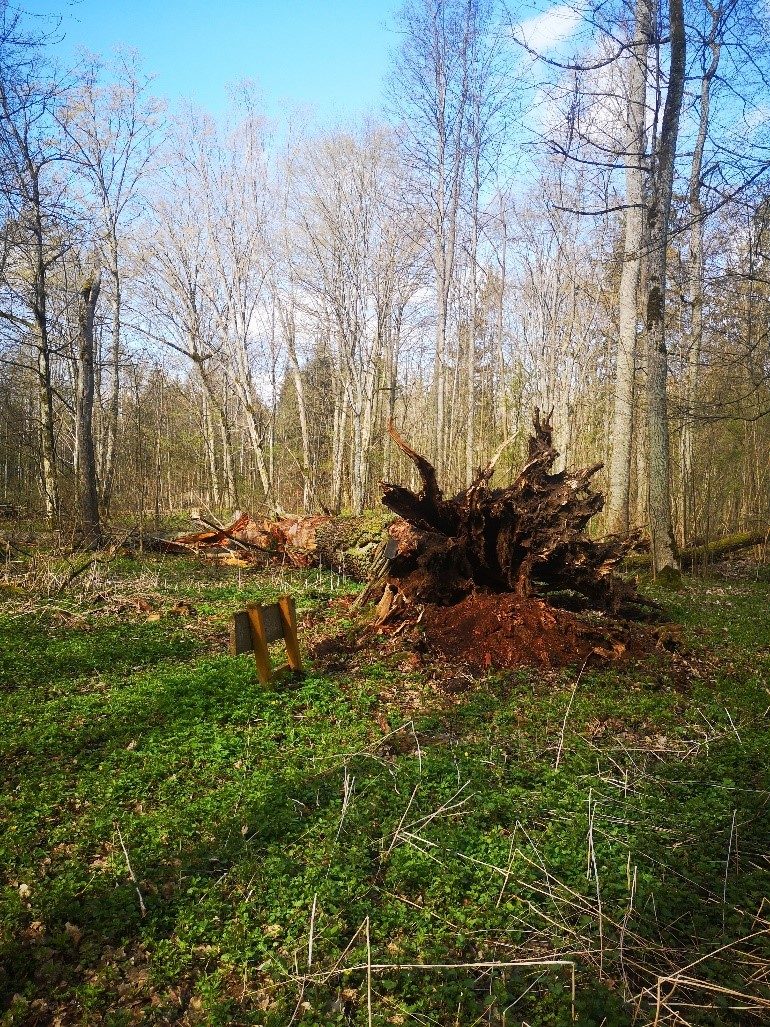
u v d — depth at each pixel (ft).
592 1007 10.12
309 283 98.43
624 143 48.60
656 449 43.60
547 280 93.86
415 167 81.05
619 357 50.55
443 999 10.35
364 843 13.96
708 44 26.84
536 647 25.50
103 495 86.17
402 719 20.42
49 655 26.07
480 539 28.84
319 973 10.79
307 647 28.09
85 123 82.94
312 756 18.06
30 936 11.82
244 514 56.29
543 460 29.81
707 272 54.19
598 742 19.06
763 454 66.80
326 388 138.92
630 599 31.40
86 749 18.60
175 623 32.45
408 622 27.86
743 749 18.48
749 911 12.19
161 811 15.39
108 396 115.75
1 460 101.40
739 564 56.65
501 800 15.47
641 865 13.50
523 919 11.96
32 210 61.77
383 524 48.65
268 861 13.35
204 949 11.52
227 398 124.67
